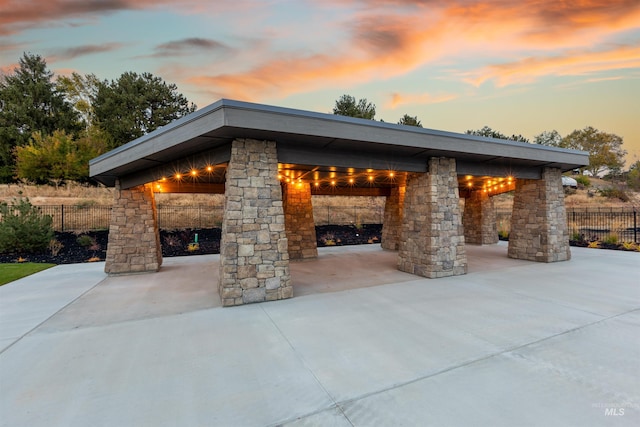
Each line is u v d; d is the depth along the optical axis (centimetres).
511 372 327
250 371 337
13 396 290
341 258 1192
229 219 600
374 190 1458
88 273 933
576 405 266
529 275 838
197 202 2073
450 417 251
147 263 948
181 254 1330
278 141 654
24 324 496
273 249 635
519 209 1121
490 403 271
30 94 2202
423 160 838
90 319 520
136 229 946
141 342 421
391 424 243
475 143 803
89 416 257
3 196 1639
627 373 322
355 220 2203
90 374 333
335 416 255
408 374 326
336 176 1033
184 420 251
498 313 529
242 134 587
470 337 425
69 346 409
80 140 2103
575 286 712
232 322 500
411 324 480
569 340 411
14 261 1102
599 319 491
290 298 642
